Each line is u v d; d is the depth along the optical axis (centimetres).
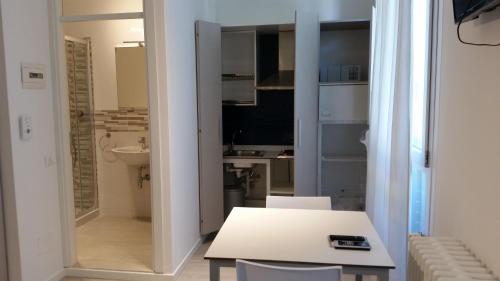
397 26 264
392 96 282
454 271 173
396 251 254
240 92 462
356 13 434
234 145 480
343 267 182
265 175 485
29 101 297
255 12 455
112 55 464
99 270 335
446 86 231
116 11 449
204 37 392
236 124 476
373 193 320
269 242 206
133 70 458
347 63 444
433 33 251
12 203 284
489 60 178
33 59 301
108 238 415
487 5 154
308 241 208
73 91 448
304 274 162
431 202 257
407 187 251
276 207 282
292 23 403
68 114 335
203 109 395
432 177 256
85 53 465
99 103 473
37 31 305
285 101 465
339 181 464
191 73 376
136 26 455
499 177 169
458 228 213
